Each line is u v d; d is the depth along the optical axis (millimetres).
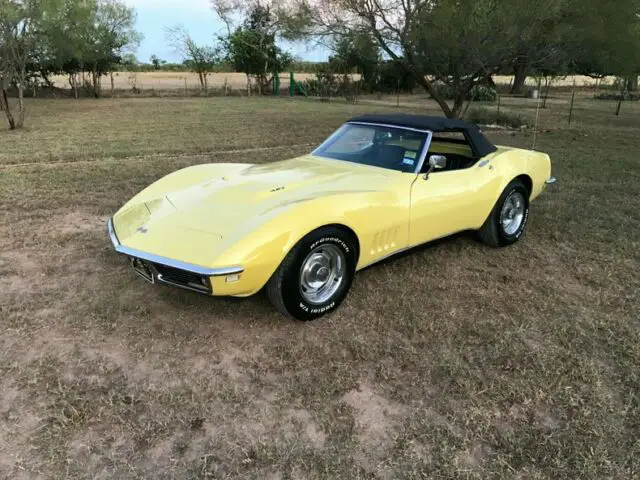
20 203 6254
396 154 4316
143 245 3174
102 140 12562
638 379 2992
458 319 3617
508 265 4652
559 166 9477
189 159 9875
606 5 12188
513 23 11664
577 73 31344
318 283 3449
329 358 3100
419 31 12875
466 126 4738
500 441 2480
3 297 3760
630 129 17156
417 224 4008
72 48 19625
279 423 2547
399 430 2525
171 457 2309
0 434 2414
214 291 2928
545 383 2922
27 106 24328
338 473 2250
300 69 64312
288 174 4047
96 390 2752
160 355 3088
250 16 38969
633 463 2367
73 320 3445
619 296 4066
